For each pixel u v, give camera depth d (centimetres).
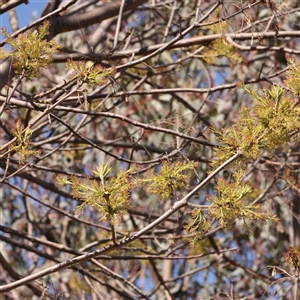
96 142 719
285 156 761
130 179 429
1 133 883
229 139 428
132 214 774
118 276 621
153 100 1012
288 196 880
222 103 1023
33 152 445
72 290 938
